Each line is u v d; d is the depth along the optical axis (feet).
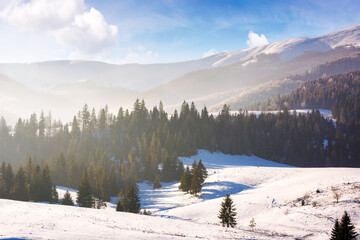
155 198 248.73
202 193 220.64
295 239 101.30
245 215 150.41
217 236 84.89
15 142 454.81
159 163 372.17
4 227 64.08
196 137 434.71
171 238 68.69
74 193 246.47
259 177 249.96
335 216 119.65
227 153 421.59
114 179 279.28
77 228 69.72
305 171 245.86
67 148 423.64
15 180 216.95
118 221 92.27
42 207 105.29
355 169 220.64
